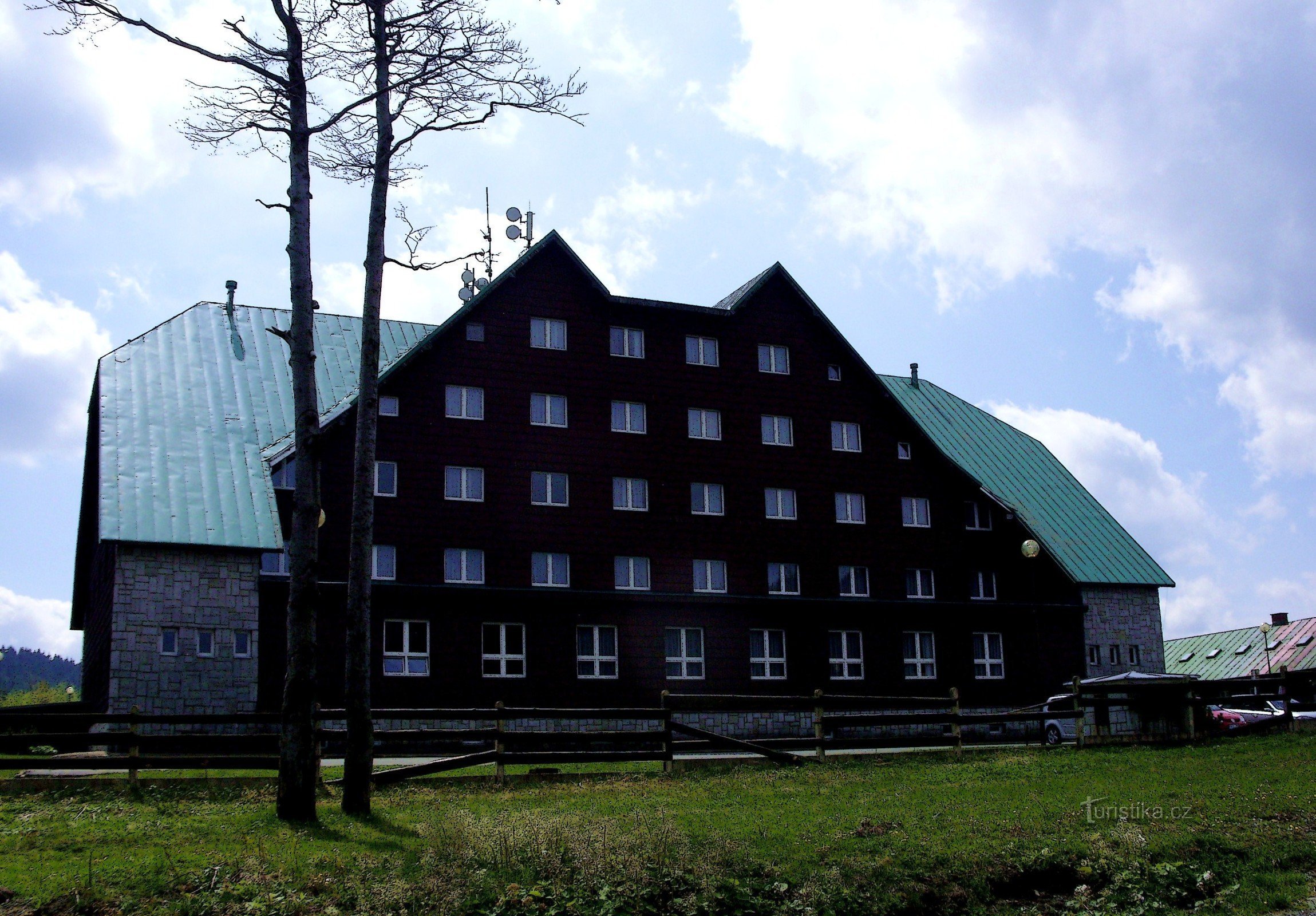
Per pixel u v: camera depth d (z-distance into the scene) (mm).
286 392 42188
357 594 19609
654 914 14633
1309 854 17156
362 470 19953
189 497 36531
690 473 42969
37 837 16406
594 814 18984
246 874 14828
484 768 27391
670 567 41906
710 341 44594
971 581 47219
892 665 44500
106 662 35719
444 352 40219
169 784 21297
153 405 39500
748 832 17609
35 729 33781
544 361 41625
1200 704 29906
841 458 45719
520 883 15062
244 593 35688
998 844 17047
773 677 42562
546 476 40938
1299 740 27641
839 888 15398
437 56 20891
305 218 19469
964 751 27875
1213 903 15672
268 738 22016
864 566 45219
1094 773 23547
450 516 39094
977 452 53875
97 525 42719
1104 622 49000
